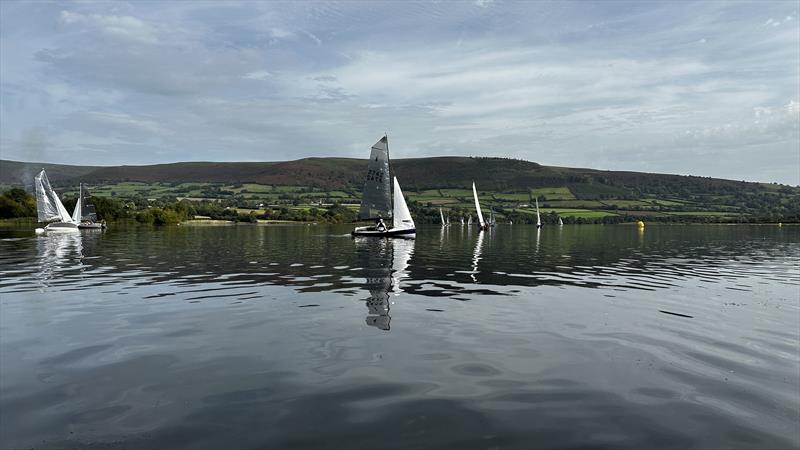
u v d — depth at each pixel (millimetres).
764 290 17938
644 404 7105
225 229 88500
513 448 5758
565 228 110875
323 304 14617
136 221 111188
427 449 5715
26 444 5797
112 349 9789
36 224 97438
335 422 6434
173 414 6664
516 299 15648
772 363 9039
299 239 52281
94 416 6590
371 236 55781
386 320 12445
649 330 11539
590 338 10773
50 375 8234
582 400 7238
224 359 9141
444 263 27156
